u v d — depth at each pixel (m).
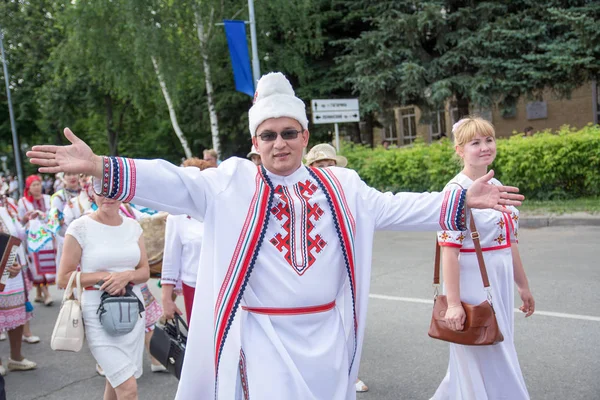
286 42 20.42
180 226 4.28
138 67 19.14
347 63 17.77
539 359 4.70
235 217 2.40
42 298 8.55
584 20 13.92
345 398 2.45
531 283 6.92
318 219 2.44
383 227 2.63
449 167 13.77
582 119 21.08
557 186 12.85
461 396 3.25
